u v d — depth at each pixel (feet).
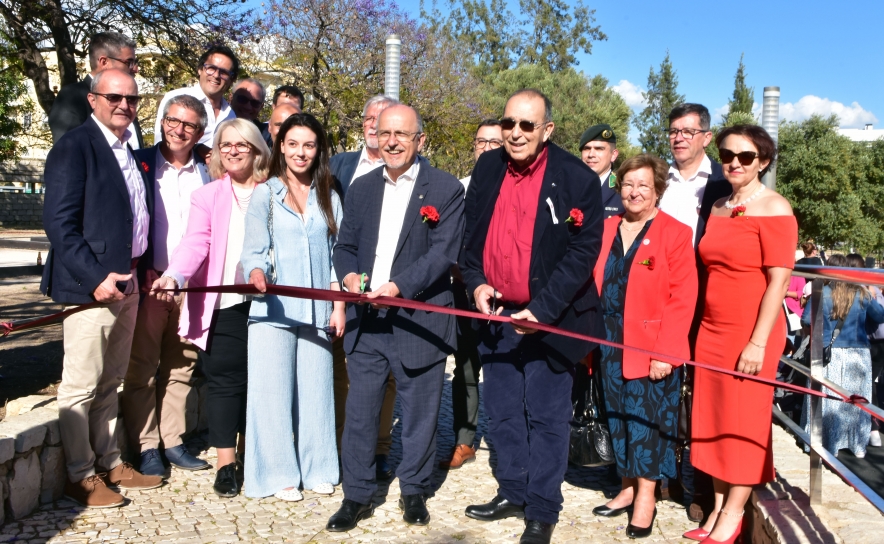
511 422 12.91
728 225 11.72
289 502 13.65
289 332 13.87
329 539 12.05
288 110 16.88
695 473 13.24
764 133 11.72
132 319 13.65
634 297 12.78
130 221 13.20
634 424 12.60
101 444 13.83
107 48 15.44
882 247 98.99
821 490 11.53
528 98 11.78
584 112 133.59
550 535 12.02
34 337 24.29
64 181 12.50
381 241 13.12
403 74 66.90
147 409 14.88
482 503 13.96
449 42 85.56
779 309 11.27
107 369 13.52
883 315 21.34
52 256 13.10
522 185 12.42
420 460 12.87
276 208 13.76
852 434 21.31
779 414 13.23
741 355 11.46
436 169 13.21
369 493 12.82
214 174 14.43
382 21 63.87
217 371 13.91
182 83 46.57
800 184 92.48
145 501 13.41
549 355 12.17
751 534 12.19
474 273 12.88
